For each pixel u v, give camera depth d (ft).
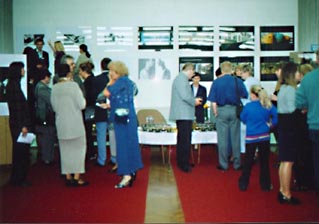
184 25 34.47
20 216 16.30
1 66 25.14
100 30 34.37
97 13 34.35
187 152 23.85
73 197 18.95
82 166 20.61
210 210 16.92
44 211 16.94
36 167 25.79
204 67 34.63
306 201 17.95
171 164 26.40
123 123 20.15
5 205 17.75
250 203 17.78
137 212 16.75
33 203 18.03
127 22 34.42
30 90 26.48
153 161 27.61
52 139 26.32
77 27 34.27
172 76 34.58
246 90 23.57
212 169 24.64
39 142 28.07
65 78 20.31
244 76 25.72
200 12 34.47
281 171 17.43
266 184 19.65
